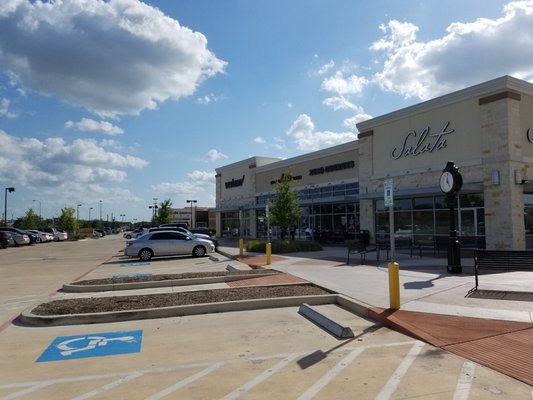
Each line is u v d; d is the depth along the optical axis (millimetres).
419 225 26516
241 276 14234
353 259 19344
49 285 14742
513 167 21406
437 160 25234
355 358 6047
